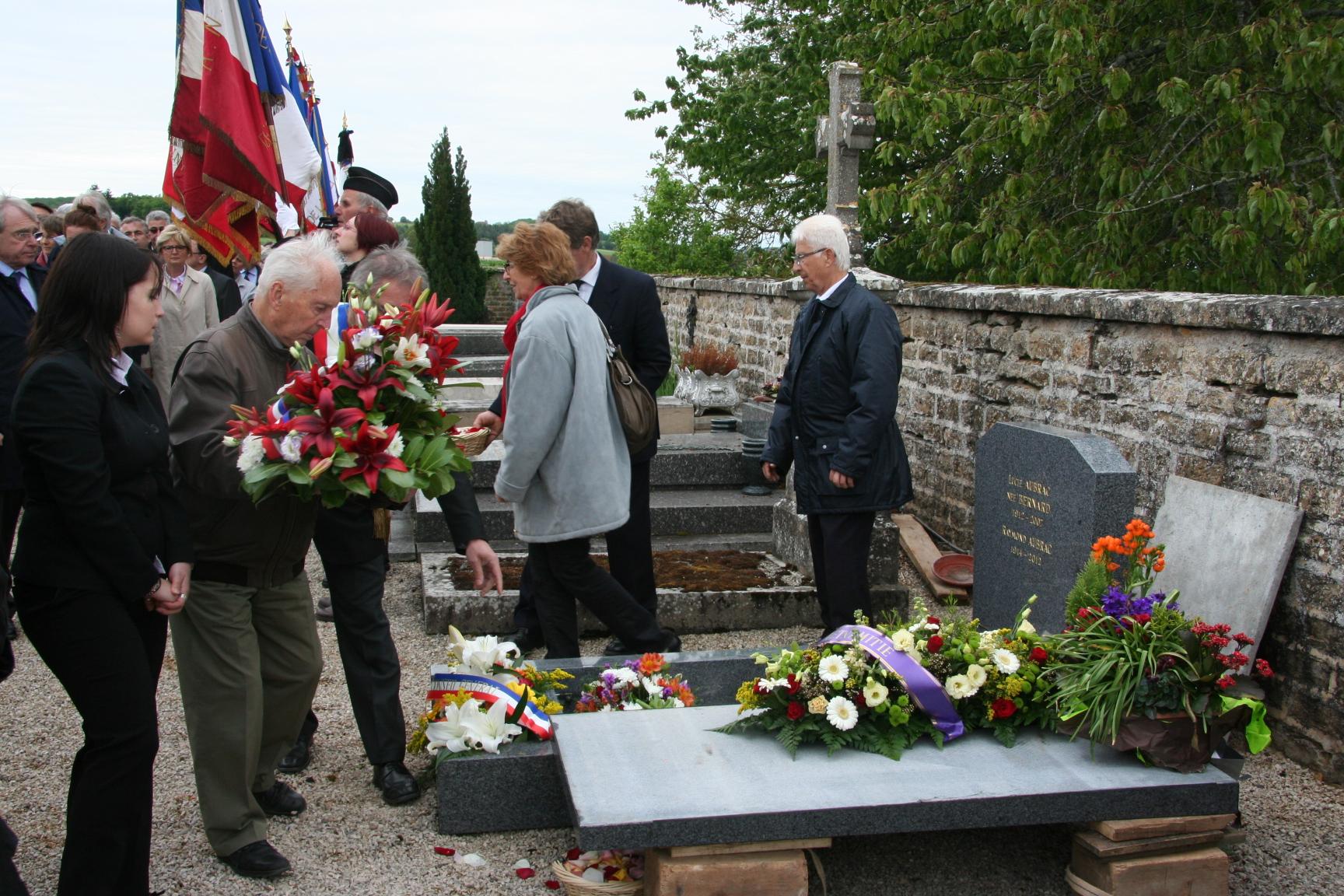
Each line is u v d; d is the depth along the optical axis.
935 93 9.30
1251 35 7.79
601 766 3.20
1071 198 10.00
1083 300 5.53
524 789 3.55
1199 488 4.59
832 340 4.69
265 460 2.94
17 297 5.05
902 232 14.00
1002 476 4.83
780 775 3.13
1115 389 5.43
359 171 6.11
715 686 4.24
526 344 4.02
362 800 3.77
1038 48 8.67
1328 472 4.04
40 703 4.68
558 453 4.10
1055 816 3.04
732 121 17.33
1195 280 9.27
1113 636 3.32
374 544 3.72
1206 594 4.38
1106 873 3.10
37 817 3.63
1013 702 3.37
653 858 3.00
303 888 3.21
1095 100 9.28
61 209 7.82
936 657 3.41
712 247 23.52
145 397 2.98
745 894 2.95
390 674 3.76
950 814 2.99
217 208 6.11
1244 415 4.50
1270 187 7.50
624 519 4.19
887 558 5.89
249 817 3.28
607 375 4.25
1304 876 3.33
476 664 3.81
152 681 2.96
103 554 2.75
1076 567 4.25
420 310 3.33
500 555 6.18
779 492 7.14
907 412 7.79
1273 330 4.27
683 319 14.70
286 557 3.35
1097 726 3.13
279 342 3.31
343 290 4.55
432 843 3.49
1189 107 8.32
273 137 5.93
